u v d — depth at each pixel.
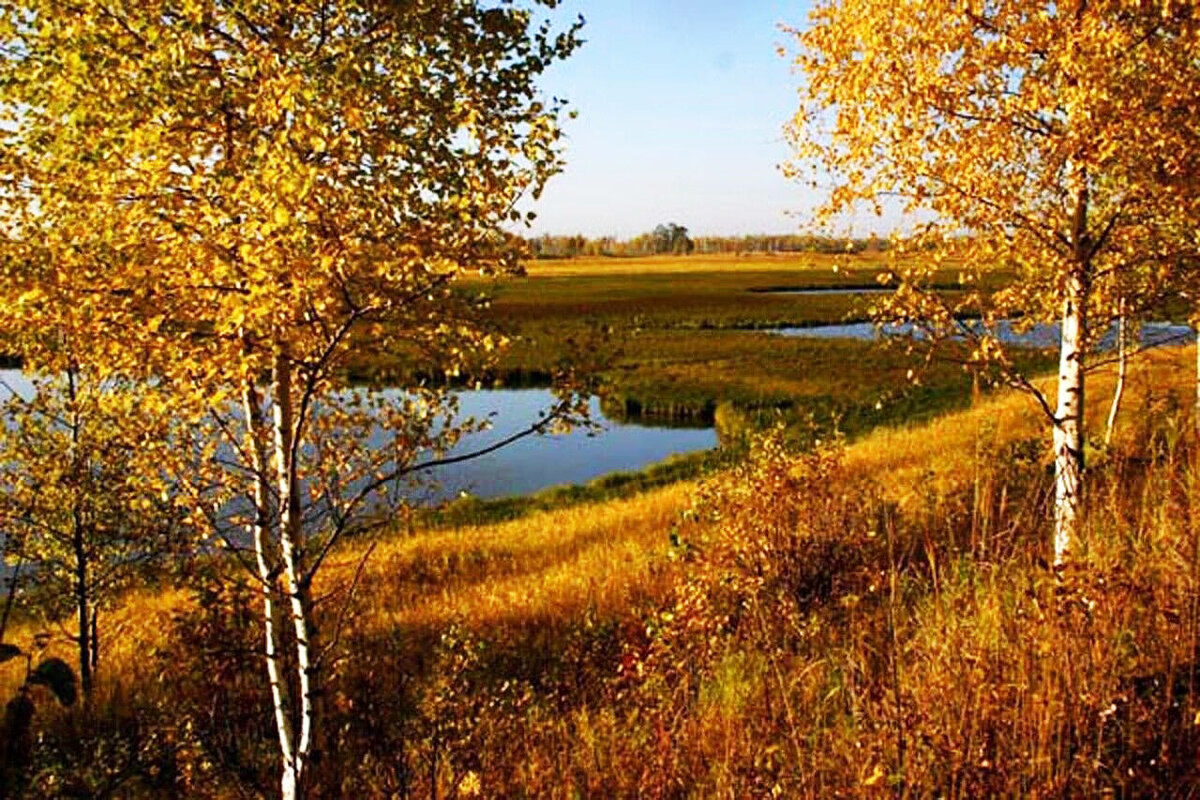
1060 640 3.56
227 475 5.63
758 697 4.87
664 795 4.19
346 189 4.12
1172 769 2.93
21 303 4.01
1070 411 6.70
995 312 7.38
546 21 4.96
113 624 9.92
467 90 4.79
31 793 5.11
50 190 4.23
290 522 4.80
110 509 8.02
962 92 6.36
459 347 4.88
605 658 7.59
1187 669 3.44
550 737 5.61
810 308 74.06
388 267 3.94
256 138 4.10
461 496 6.31
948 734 3.27
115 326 4.22
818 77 7.09
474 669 7.82
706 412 33.91
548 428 4.91
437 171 4.43
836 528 7.91
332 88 4.06
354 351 4.72
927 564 6.98
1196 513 4.59
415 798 4.87
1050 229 6.66
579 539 14.66
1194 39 5.50
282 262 3.86
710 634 6.40
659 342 52.25
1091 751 3.06
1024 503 5.42
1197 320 7.63
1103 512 5.18
